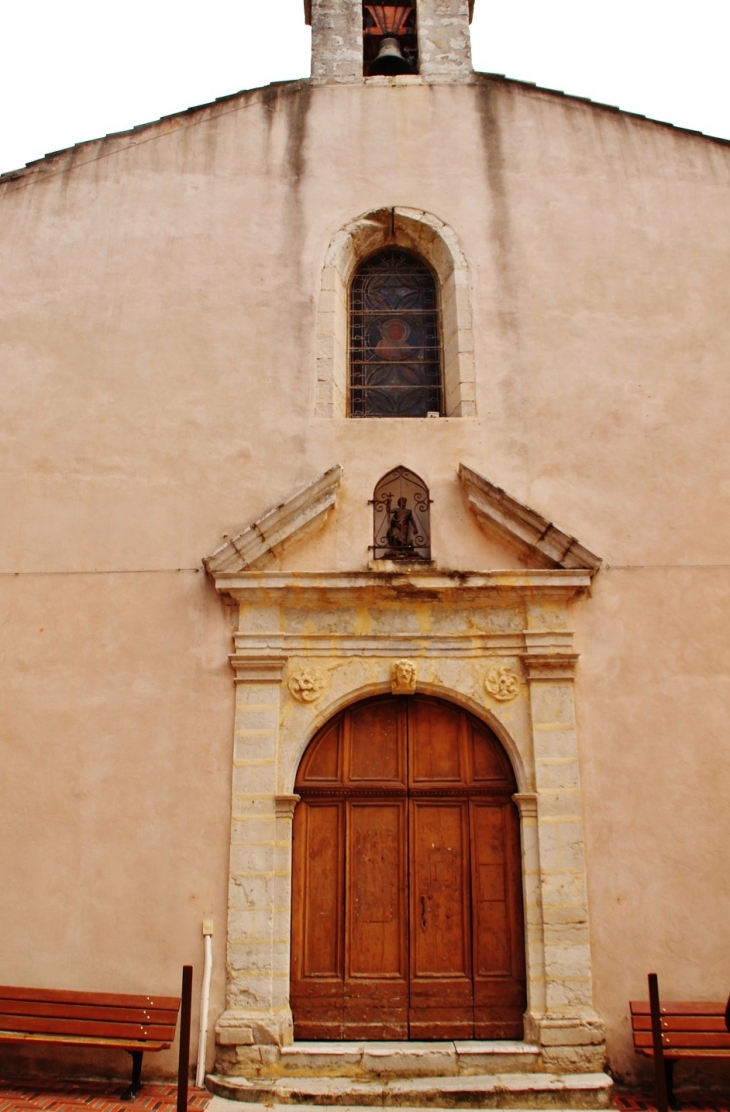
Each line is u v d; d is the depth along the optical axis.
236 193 9.06
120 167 9.21
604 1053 6.70
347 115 9.35
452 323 8.74
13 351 8.56
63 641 7.69
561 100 9.39
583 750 7.36
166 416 8.30
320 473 8.12
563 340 8.52
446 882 7.36
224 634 7.66
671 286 8.70
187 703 7.50
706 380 8.38
